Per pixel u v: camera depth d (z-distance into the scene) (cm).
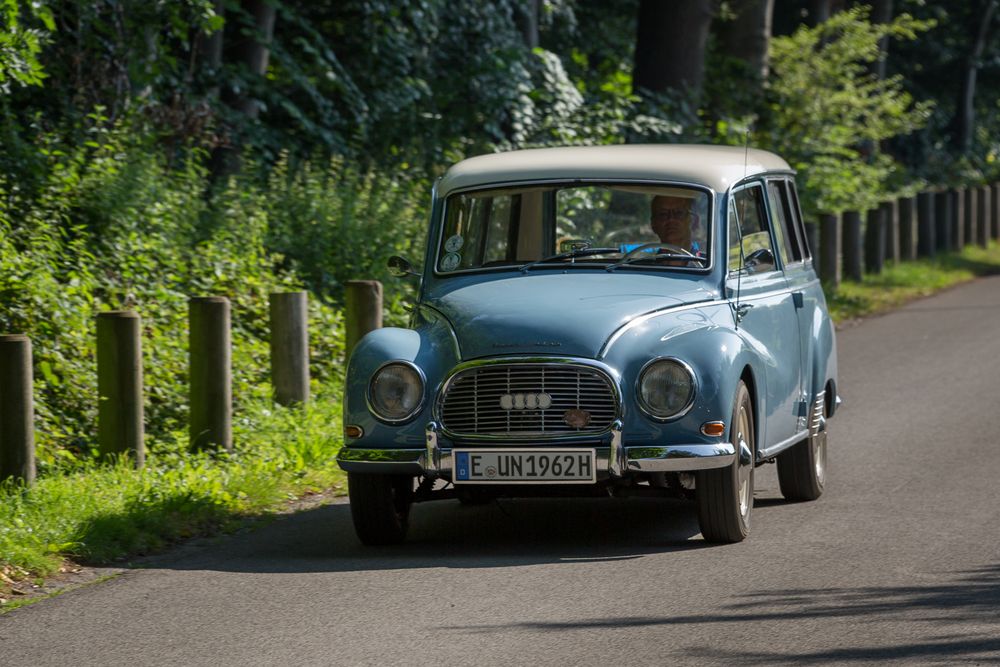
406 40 5109
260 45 4706
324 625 1554
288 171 4272
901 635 1474
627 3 8219
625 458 1867
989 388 3419
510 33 5522
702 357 1897
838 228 5688
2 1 3094
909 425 2959
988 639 1455
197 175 3853
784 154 6356
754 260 2144
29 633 1548
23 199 3334
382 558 1908
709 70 6481
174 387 2869
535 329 1911
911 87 11162
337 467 2516
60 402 2719
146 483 2241
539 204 2173
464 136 5253
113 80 3862
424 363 1933
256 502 2250
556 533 2077
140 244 3388
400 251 4009
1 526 1928
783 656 1409
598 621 1552
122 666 1421
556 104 5422
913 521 2073
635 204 2145
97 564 1881
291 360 2878
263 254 3728
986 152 11906
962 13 10988
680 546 1948
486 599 1658
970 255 7688
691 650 1435
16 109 3772
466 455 1891
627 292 2014
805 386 2306
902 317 5012
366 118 4881
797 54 6500
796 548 1909
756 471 2580
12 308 2848
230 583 1759
